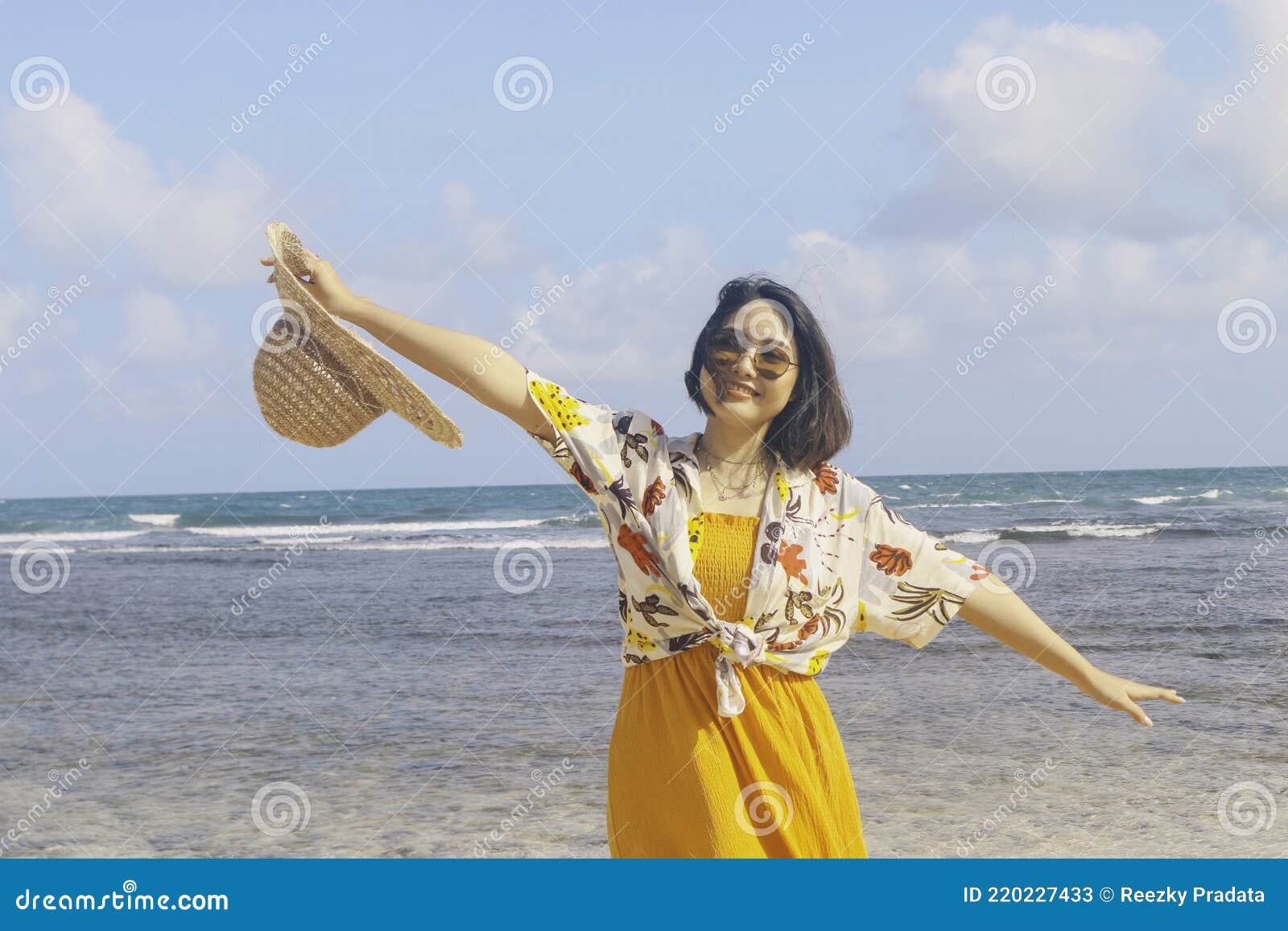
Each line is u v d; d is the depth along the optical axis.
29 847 5.40
